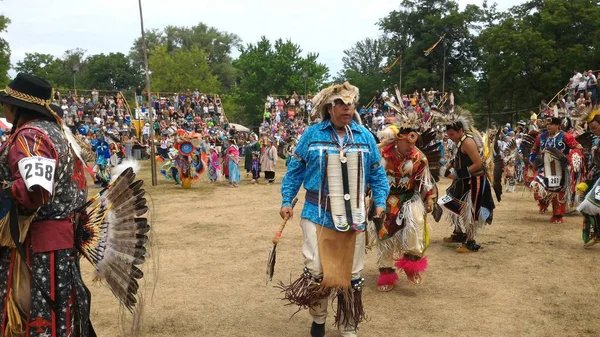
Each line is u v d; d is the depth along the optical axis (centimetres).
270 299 506
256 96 6738
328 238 379
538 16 4403
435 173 582
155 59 7531
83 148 338
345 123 381
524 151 1076
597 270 595
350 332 391
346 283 375
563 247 711
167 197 1316
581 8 4128
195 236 803
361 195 381
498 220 930
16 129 291
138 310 333
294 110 4325
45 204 282
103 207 314
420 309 475
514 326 433
